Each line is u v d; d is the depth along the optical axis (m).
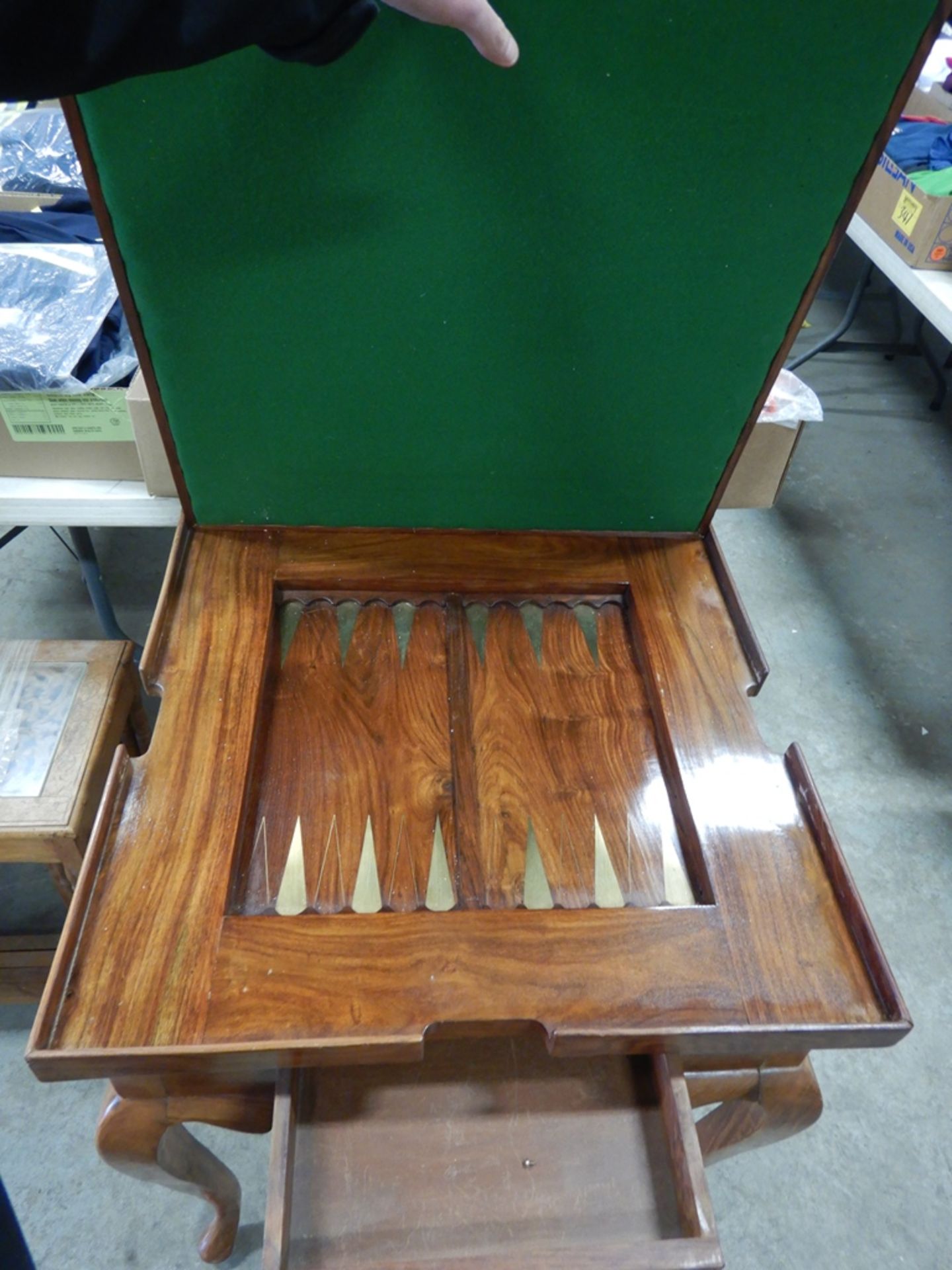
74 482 1.23
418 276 0.79
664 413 0.92
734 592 0.97
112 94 0.66
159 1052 0.61
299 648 0.94
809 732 1.83
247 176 0.72
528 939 0.69
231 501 1.00
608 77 0.67
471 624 0.98
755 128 0.70
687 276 0.80
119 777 0.75
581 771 0.85
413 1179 0.69
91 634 1.86
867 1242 1.20
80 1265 1.12
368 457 0.95
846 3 0.63
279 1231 0.61
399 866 0.77
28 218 1.33
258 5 0.53
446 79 0.67
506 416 0.92
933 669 1.97
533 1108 0.73
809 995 0.67
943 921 1.54
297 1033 0.63
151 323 0.82
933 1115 1.32
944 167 1.83
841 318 3.07
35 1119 1.24
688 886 0.77
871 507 2.36
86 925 0.67
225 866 0.72
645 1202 0.69
